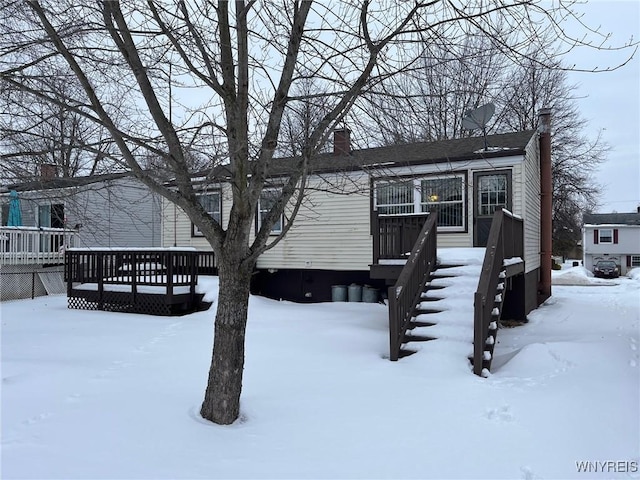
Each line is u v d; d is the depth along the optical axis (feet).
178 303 37.78
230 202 47.70
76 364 21.45
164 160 16.17
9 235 45.75
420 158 37.65
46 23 13.66
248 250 15.42
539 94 81.51
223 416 14.84
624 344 24.47
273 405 16.43
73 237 52.29
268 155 14.87
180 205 15.23
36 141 19.04
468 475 11.95
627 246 132.98
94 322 33.76
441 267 30.50
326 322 32.89
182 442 13.35
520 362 22.29
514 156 36.14
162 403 16.21
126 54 14.51
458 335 23.25
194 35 14.35
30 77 15.10
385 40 14.94
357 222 42.29
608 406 16.56
